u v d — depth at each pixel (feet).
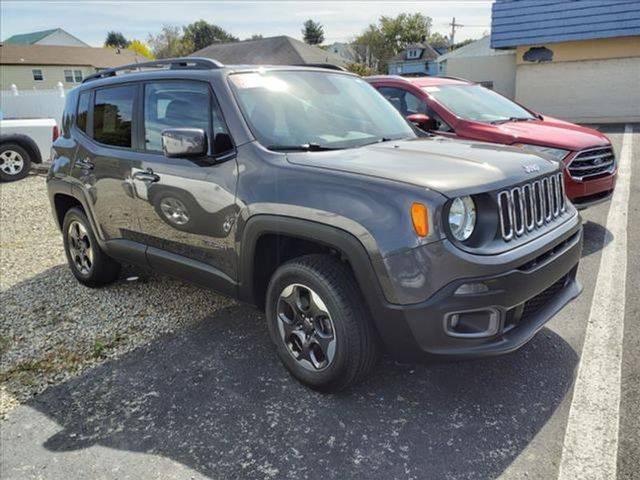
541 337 10.98
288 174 9.04
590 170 17.25
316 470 7.55
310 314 9.19
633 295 12.85
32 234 21.36
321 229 8.42
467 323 8.00
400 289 7.80
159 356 11.02
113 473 7.72
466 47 97.35
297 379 9.64
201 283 11.23
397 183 7.95
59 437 8.61
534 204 8.94
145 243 12.38
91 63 155.22
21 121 34.83
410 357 8.23
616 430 8.03
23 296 14.67
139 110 12.18
